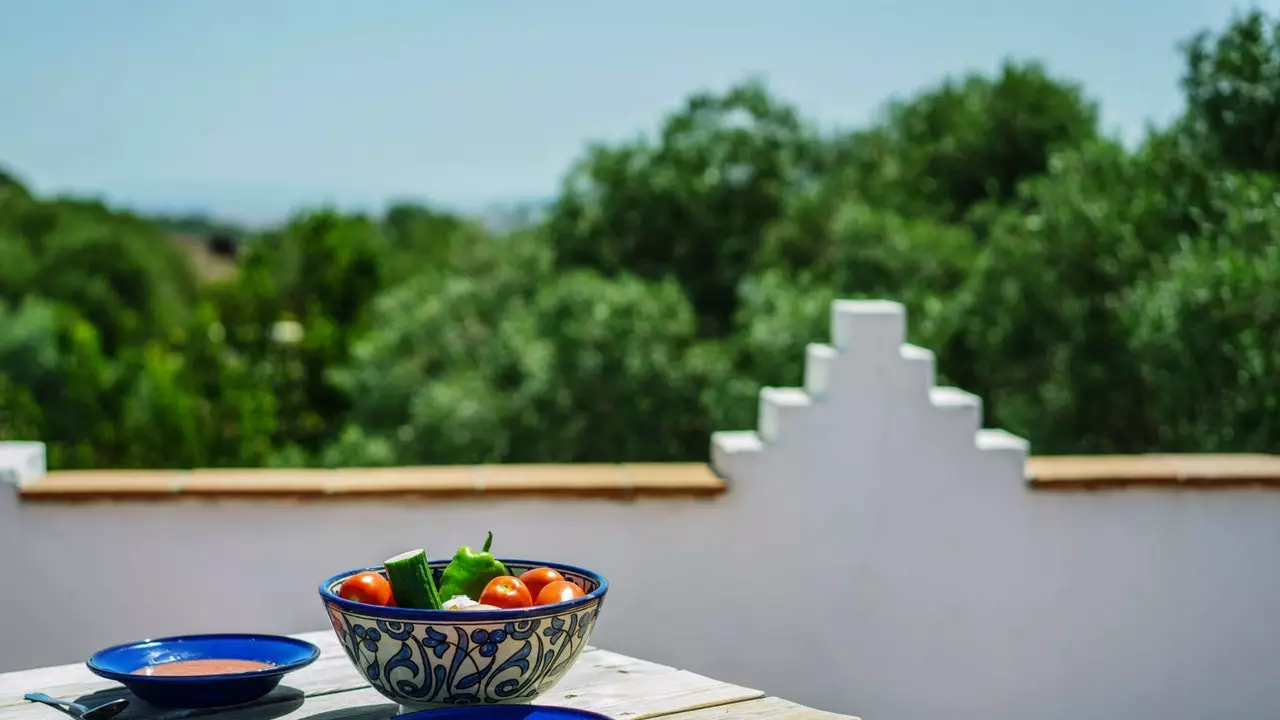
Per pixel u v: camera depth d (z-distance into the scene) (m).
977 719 4.25
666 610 4.14
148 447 22.28
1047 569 4.25
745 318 21.20
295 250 41.03
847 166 28.11
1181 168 13.51
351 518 4.05
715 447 4.37
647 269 27.14
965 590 4.24
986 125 24.86
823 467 4.18
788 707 2.15
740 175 27.09
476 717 1.85
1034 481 4.21
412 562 1.94
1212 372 10.39
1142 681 4.28
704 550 4.14
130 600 4.04
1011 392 15.63
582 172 27.42
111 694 2.15
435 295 24.59
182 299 44.44
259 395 25.94
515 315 22.16
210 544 4.04
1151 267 13.67
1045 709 4.27
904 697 4.23
